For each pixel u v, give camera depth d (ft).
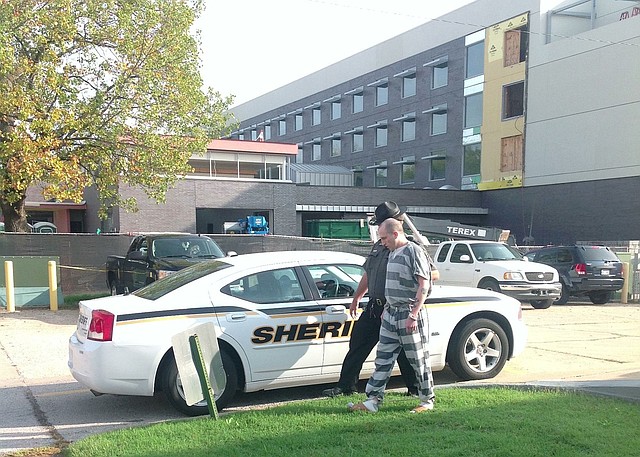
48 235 53.42
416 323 16.79
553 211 104.47
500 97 115.14
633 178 91.50
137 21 48.21
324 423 16.17
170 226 91.91
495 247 52.06
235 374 18.97
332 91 168.35
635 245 69.62
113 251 55.67
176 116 51.57
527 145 109.60
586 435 14.70
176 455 13.91
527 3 108.78
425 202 116.06
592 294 57.47
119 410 19.76
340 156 165.58
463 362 21.68
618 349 29.76
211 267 20.58
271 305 19.62
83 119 46.11
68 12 44.91
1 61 41.47
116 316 18.17
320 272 20.80
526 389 19.79
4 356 28.71
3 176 44.83
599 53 96.43
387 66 146.72
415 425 15.87
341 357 20.20
